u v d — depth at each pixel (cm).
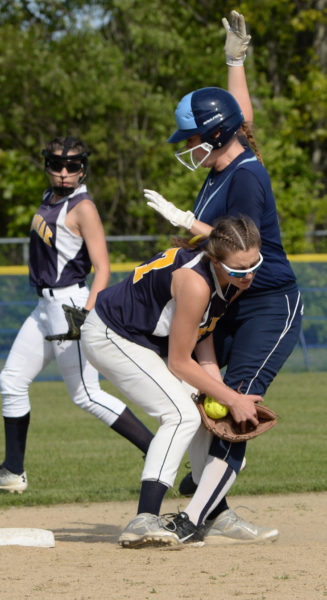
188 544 1212
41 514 1562
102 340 1179
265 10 6250
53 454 2203
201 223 1202
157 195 1214
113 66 6231
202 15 6775
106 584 954
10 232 6644
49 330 1619
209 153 1238
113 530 1409
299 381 3794
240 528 1243
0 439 2522
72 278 1605
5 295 4072
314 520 1477
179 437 1167
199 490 1209
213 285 1123
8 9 6706
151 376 1169
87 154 1603
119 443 2391
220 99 1232
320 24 6669
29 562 1075
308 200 5812
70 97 6150
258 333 1216
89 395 1573
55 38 6500
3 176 6538
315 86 6178
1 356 4053
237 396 1167
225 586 941
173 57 6372
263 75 6294
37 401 3331
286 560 1081
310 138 6512
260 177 1219
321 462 2039
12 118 6381
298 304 1251
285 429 2559
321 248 5544
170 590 924
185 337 1130
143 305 1162
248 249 1090
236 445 1218
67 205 1593
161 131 6172
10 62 6103
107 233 6475
